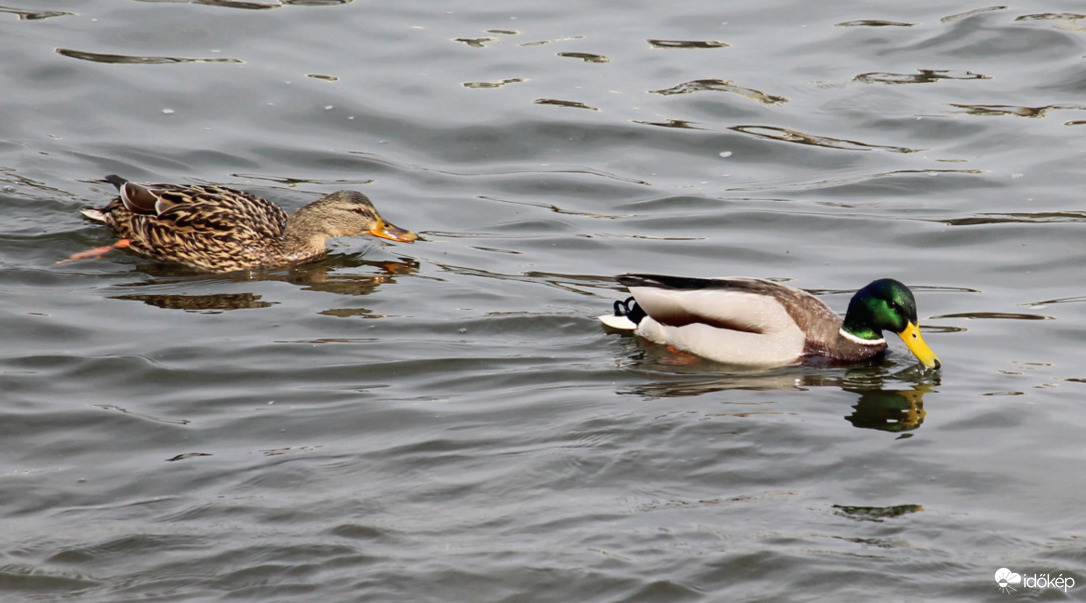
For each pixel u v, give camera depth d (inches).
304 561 373.4
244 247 653.3
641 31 948.0
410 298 609.3
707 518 398.0
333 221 663.1
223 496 415.5
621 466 434.0
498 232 697.0
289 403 493.4
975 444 458.0
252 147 781.9
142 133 786.8
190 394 501.0
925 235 689.0
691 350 562.9
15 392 495.5
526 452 444.1
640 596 355.3
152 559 377.1
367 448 451.2
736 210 722.2
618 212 725.3
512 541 383.6
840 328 558.9
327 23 938.7
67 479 430.9
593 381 519.5
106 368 519.8
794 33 943.7
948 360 547.5
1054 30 926.4
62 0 946.7
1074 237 676.1
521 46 918.4
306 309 594.6
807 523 394.9
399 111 829.2
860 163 776.9
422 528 392.2
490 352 547.5
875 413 489.4
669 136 807.1
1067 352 548.7
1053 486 422.6
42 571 371.2
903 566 369.1
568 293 617.3
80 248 658.2
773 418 479.5
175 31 910.4
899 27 949.2
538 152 791.7
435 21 954.1
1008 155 780.0
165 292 615.8
